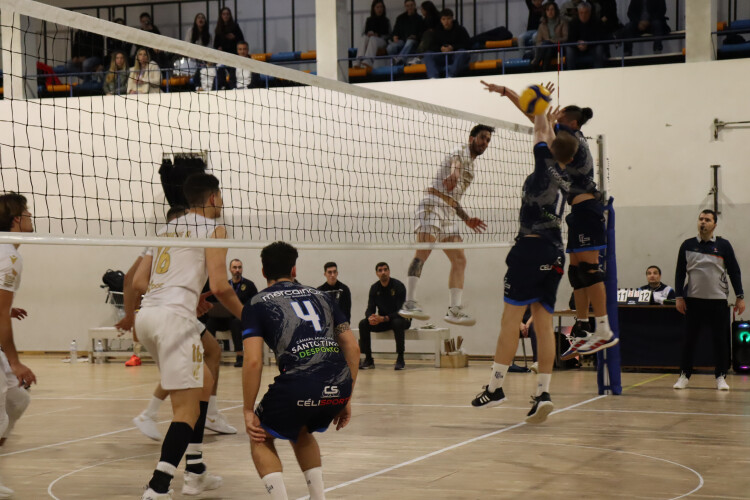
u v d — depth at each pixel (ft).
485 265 38.17
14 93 43.24
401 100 19.56
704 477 13.66
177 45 13.84
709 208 35.60
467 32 44.19
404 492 12.75
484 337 38.34
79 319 43.19
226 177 40.42
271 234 39.96
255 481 13.98
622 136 36.76
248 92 40.24
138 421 17.63
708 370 33.09
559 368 33.76
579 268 19.63
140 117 41.45
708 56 35.88
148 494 11.58
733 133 35.32
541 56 39.81
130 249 42.63
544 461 15.14
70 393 27.48
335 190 39.11
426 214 22.30
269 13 50.16
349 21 48.98
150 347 12.78
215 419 18.62
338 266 39.99
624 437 17.66
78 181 42.09
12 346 14.52
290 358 10.69
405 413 21.63
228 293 13.12
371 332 35.76
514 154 35.73
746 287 34.96
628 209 36.68
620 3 45.06
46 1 51.08
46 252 43.57
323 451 16.31
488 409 22.34
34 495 12.89
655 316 32.09
